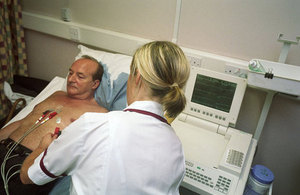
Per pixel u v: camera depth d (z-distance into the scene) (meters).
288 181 1.55
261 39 1.27
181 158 0.74
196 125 1.33
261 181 1.12
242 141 1.18
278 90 1.05
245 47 1.33
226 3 1.28
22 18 2.01
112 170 0.62
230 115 1.25
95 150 0.63
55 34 1.93
